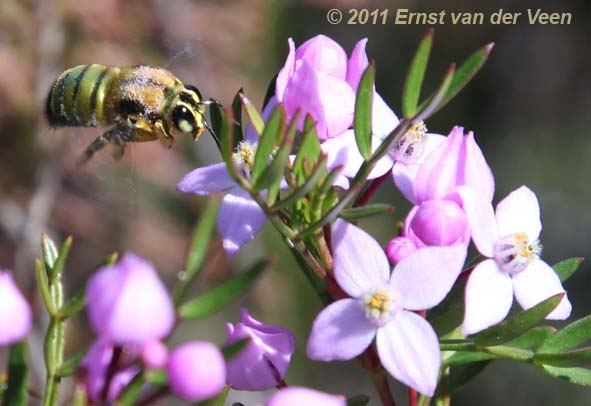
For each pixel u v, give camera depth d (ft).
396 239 0.65
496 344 0.64
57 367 0.60
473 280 0.65
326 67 0.68
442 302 0.68
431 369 0.62
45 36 1.27
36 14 1.28
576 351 0.63
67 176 1.34
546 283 0.65
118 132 0.80
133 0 1.31
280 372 0.64
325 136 0.66
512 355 0.64
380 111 0.70
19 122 1.28
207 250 0.58
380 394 0.65
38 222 1.27
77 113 0.81
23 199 1.30
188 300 0.58
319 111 0.65
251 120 0.65
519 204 0.67
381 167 0.68
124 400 0.56
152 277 0.54
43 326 1.21
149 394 0.57
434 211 0.64
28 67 1.29
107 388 0.56
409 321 0.63
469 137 0.66
